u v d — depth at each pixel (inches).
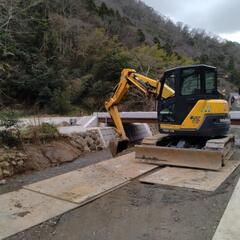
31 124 406.0
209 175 262.4
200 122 303.4
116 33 1756.9
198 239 147.9
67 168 324.8
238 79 2426.2
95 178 258.1
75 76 1144.2
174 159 296.7
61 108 957.2
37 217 178.5
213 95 321.7
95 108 1049.5
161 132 330.3
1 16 333.4
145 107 972.6
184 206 192.9
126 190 228.4
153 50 1635.1
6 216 180.5
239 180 247.4
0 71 386.6
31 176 287.6
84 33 1392.7
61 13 1433.3
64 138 407.2
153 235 153.9
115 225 167.0
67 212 186.5
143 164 307.6
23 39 775.1
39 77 940.0
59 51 1200.8
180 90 314.0
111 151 397.4
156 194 217.0
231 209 182.4
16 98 896.9
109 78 1133.7
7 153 304.5
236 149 405.1
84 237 153.8
